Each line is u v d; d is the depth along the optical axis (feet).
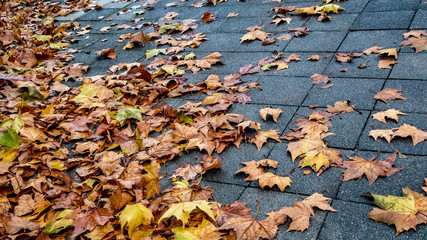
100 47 19.93
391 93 11.39
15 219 8.66
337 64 13.78
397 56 13.26
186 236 7.72
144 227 7.98
